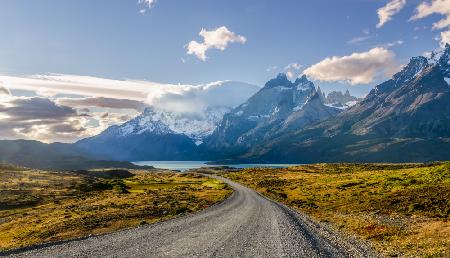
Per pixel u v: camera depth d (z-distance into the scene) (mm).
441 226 40656
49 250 27453
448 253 28047
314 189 119312
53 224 64000
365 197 80500
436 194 67250
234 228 40188
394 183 95125
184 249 26969
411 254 29094
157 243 29906
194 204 87438
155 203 90938
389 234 39469
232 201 90562
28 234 58219
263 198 99812
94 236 35375
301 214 63125
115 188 161875
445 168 100125
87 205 95375
